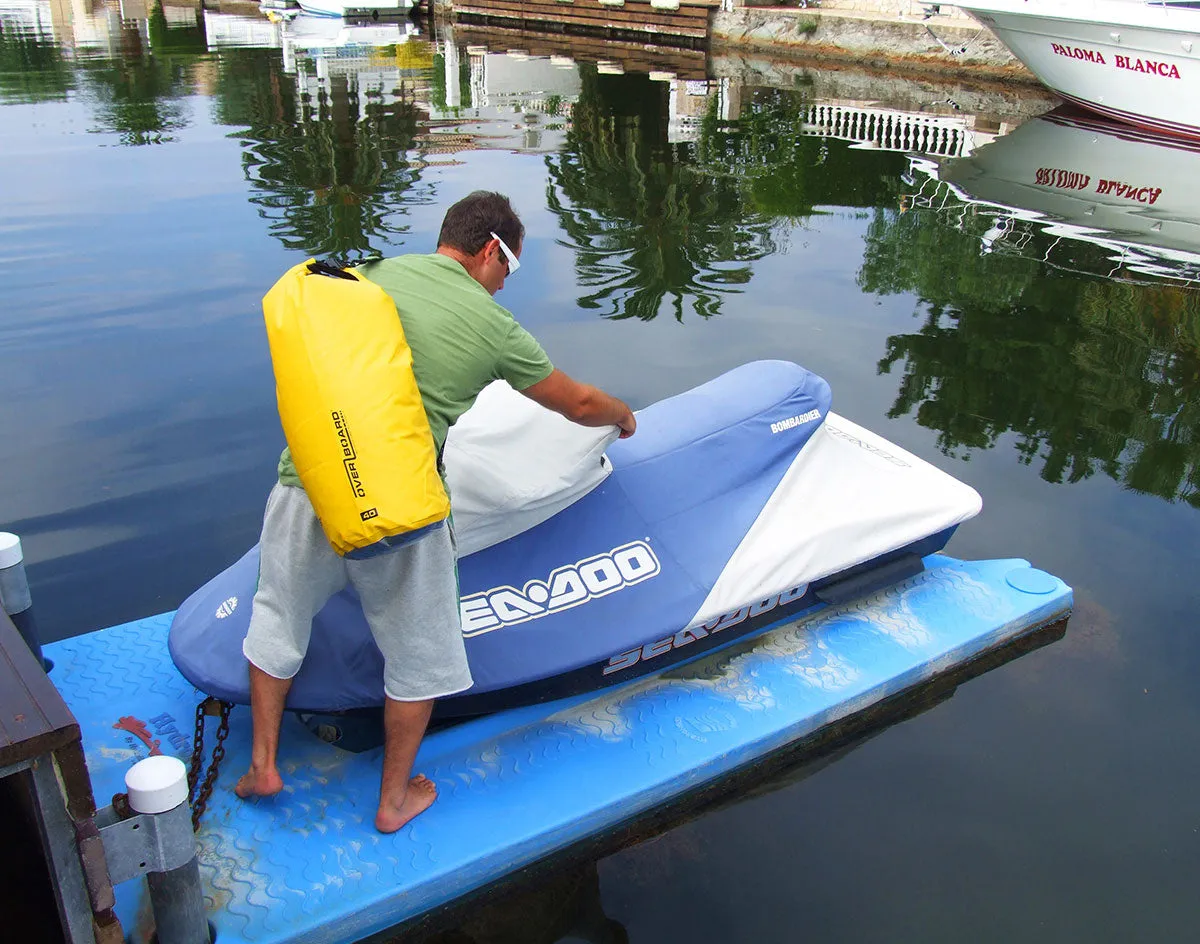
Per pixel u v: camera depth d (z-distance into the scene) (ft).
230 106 45.50
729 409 12.55
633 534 11.50
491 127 41.68
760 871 9.96
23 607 10.61
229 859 9.21
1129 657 12.83
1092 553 14.66
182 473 15.97
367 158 36.14
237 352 20.26
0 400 18.08
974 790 10.93
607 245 26.96
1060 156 38.68
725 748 10.75
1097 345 21.45
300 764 10.23
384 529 7.78
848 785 11.02
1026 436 17.67
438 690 9.12
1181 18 40.14
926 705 12.17
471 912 9.51
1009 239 28.48
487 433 10.80
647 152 37.81
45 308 22.21
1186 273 26.03
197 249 26.17
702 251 26.81
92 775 9.87
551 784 10.24
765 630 12.56
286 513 8.77
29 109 43.75
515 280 24.18
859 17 59.93
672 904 9.62
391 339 8.12
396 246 26.58
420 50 65.05
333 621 10.10
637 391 18.80
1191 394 19.38
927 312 23.00
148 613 12.85
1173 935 9.32
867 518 12.68
